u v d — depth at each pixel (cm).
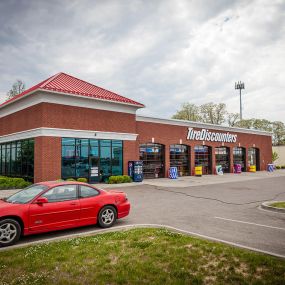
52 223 809
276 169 4991
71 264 588
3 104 2475
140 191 1886
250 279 521
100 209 910
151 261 604
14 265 585
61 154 2050
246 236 815
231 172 3838
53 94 2031
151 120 2848
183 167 3200
